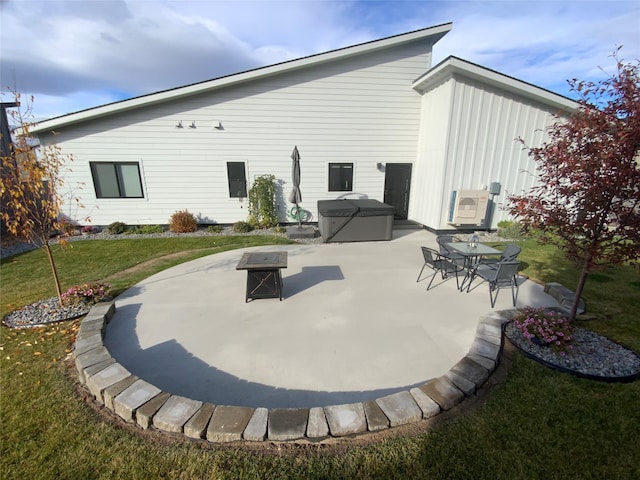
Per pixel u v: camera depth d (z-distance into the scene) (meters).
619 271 6.16
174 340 3.77
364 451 2.22
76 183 9.67
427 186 9.93
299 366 3.26
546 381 2.93
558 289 4.96
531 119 8.93
